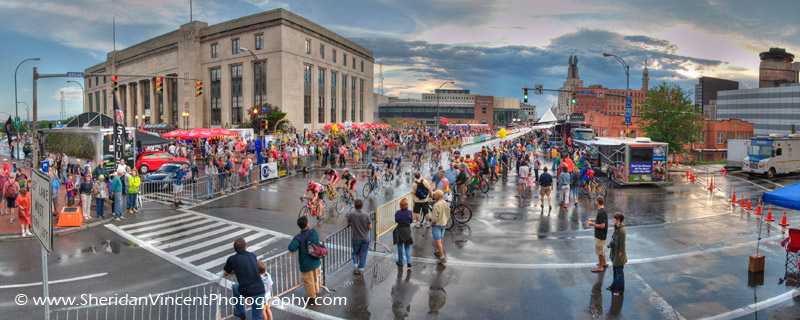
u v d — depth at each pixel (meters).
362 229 10.42
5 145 52.31
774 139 29.70
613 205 19.39
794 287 9.77
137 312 8.46
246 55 59.84
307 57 62.44
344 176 18.14
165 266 11.28
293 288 9.65
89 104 106.25
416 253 12.20
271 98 57.84
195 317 8.27
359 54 80.75
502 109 199.12
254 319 7.57
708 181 27.66
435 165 33.25
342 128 58.69
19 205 13.65
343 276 10.44
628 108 35.00
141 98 78.75
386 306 8.76
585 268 11.00
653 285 9.90
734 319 8.25
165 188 22.00
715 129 58.09
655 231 14.88
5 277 10.38
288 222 16.14
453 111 185.38
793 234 10.45
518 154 31.52
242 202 19.92
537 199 20.55
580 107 180.75
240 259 7.50
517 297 9.19
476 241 13.41
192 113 65.50
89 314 8.30
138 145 28.77
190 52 65.56
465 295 9.29
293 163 29.33
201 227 15.40
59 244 13.26
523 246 12.91
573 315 8.37
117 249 12.77
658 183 25.64
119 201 16.56
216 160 22.78
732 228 15.34
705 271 10.84
